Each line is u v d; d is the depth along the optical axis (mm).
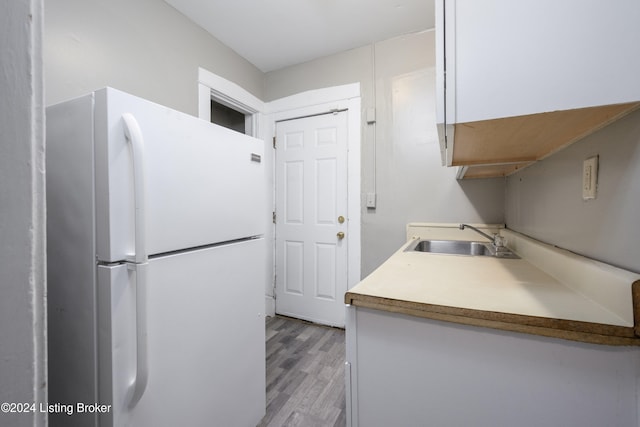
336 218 2488
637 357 580
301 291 2654
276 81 2711
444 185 2123
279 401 1530
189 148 983
